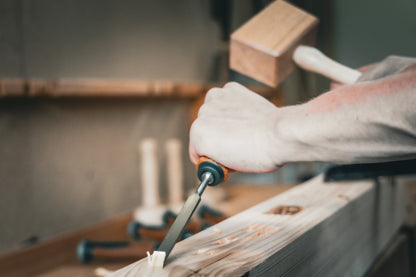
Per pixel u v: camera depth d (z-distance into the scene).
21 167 1.15
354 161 0.40
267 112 0.47
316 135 0.40
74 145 1.33
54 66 1.19
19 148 1.15
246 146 0.45
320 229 0.53
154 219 1.30
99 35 1.34
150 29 1.55
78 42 1.26
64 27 1.22
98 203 1.42
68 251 1.19
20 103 1.15
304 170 2.33
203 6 1.82
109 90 1.23
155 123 1.68
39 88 1.05
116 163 1.50
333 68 0.65
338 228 0.60
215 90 0.53
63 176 1.28
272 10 0.69
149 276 0.37
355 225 0.67
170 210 1.26
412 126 0.35
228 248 0.43
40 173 1.21
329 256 0.56
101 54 1.35
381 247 0.83
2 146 1.10
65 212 1.29
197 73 1.79
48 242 1.16
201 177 0.50
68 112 1.30
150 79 1.55
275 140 0.43
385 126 0.36
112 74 1.39
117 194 1.50
